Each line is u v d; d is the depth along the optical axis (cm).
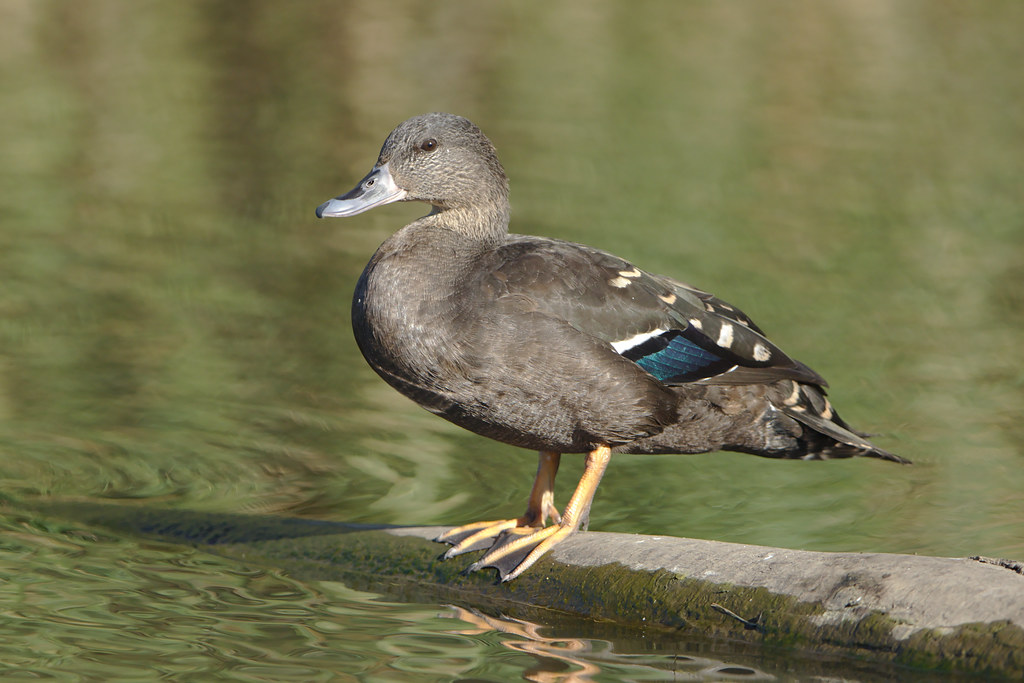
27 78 2612
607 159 2136
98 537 897
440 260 838
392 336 822
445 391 828
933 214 1928
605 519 962
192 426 1138
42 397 1199
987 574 682
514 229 1736
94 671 669
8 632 720
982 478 1043
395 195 900
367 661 694
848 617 695
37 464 1035
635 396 827
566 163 2100
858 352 1384
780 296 1563
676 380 841
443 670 685
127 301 1520
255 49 2902
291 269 1677
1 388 1218
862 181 2069
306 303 1542
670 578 766
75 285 1572
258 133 2325
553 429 841
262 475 1030
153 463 1047
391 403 1229
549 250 856
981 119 2419
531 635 743
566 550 820
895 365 1345
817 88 2608
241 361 1330
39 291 1542
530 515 878
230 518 923
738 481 1059
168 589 804
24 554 855
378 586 831
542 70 2706
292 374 1296
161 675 666
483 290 816
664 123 2361
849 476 1062
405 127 902
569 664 696
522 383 814
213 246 1761
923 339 1434
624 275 857
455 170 896
